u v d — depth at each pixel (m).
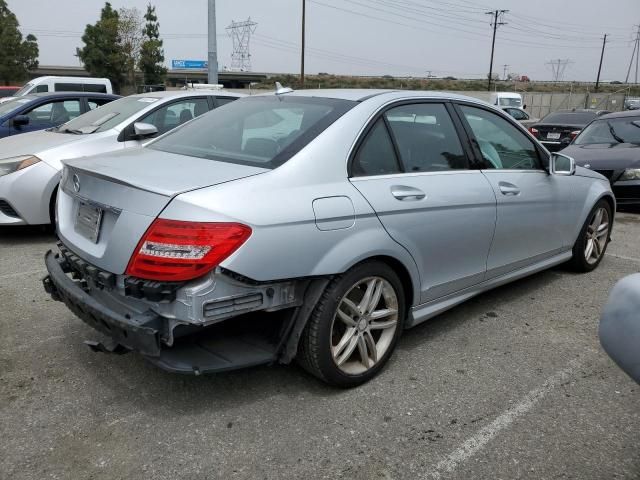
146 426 2.78
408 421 2.86
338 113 3.19
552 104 41.91
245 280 2.57
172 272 2.46
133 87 43.38
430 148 3.54
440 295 3.62
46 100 8.52
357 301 3.11
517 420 2.89
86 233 3.02
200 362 2.66
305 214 2.73
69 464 2.50
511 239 4.07
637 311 2.02
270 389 3.13
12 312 4.08
